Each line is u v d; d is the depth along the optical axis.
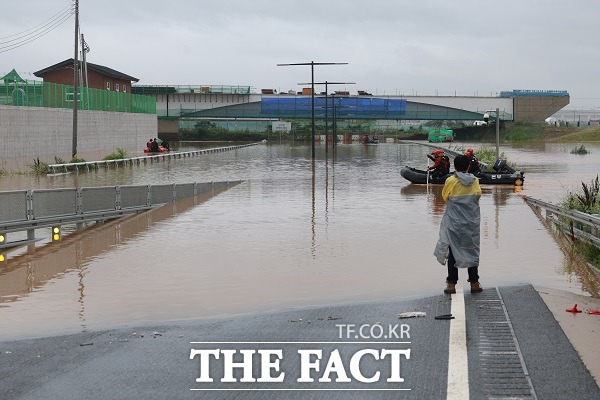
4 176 43.34
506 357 7.34
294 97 126.50
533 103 138.25
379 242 16.84
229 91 128.00
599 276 12.71
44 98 59.75
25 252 16.25
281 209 23.94
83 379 7.04
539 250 15.57
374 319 9.26
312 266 13.98
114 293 11.89
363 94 130.50
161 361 7.61
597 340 8.03
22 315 10.46
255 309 10.59
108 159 55.22
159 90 127.69
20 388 6.80
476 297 10.41
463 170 10.77
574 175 41.91
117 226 20.33
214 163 58.59
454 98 131.62
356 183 35.66
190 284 12.51
